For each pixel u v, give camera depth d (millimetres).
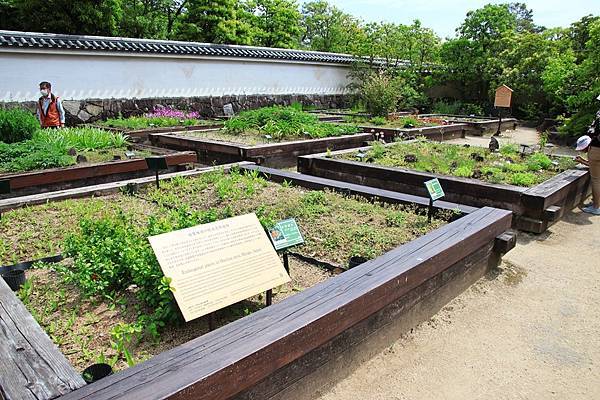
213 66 13750
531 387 2402
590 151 5457
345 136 8898
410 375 2455
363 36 19750
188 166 6719
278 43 21141
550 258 4176
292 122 9125
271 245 2555
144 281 2414
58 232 3463
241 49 14695
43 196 4277
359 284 2402
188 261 2227
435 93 19859
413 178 5527
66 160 5777
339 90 17969
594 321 3088
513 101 17625
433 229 3619
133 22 17641
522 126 15938
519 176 5238
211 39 17016
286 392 2020
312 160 6461
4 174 5117
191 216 3062
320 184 4824
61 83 10766
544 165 6176
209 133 9164
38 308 2434
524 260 4113
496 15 18188
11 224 3621
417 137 9445
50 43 10281
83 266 2555
